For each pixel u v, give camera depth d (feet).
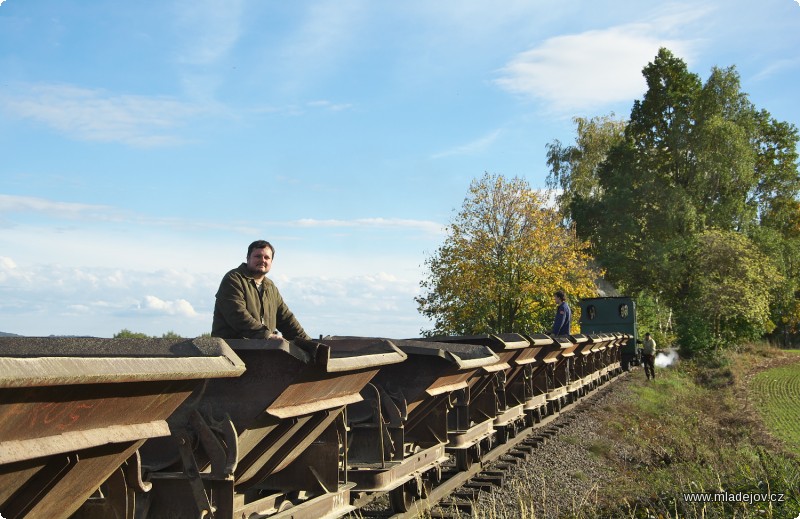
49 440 11.56
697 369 131.44
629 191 180.24
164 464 17.28
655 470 39.96
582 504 30.58
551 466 39.70
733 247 162.09
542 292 112.16
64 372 10.61
